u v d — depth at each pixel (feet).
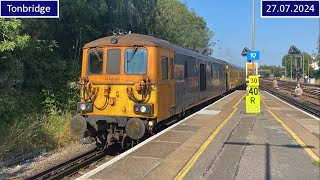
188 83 53.31
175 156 28.27
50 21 57.16
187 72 52.85
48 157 38.78
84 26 66.13
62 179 30.09
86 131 39.40
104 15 75.82
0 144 39.65
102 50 39.60
